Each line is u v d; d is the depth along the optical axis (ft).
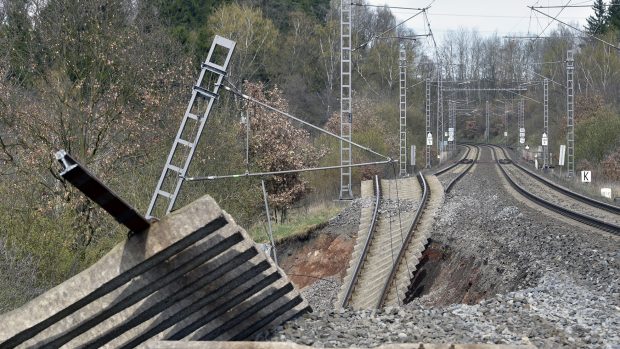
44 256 64.64
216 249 33.22
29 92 87.40
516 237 75.15
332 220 114.83
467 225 92.07
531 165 275.39
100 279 30.81
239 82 159.94
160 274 32.32
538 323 37.70
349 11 140.56
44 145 75.10
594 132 217.56
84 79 79.36
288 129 135.13
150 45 101.35
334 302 75.05
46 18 82.84
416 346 24.22
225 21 209.77
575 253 60.49
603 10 384.88
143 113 87.30
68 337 32.27
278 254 109.50
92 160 79.15
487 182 163.22
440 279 83.15
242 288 37.01
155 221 31.60
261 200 109.50
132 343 34.55
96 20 82.43
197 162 90.22
